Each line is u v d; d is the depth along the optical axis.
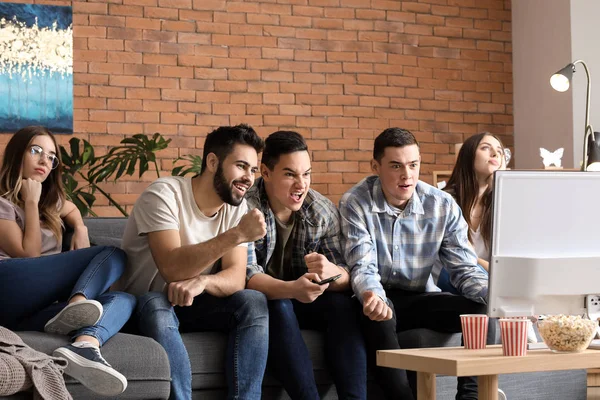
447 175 6.30
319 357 3.06
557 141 6.23
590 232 2.39
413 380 3.10
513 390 3.26
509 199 2.34
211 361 2.88
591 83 6.10
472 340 2.44
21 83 5.78
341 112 6.40
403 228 3.34
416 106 6.56
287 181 3.16
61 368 2.40
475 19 6.71
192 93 6.13
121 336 2.67
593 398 3.59
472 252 3.36
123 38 6.01
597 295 2.40
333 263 3.30
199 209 3.03
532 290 2.33
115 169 5.54
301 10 6.36
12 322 2.87
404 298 3.34
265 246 3.23
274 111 6.28
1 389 2.21
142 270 3.03
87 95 5.93
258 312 2.85
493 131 6.71
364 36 6.47
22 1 5.82
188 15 6.14
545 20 6.38
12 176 3.47
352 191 3.38
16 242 3.35
